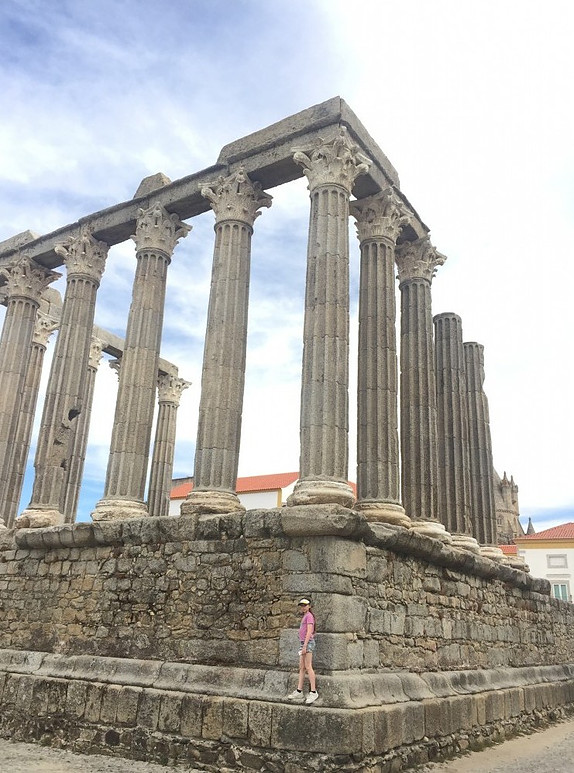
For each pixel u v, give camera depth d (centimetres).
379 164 1862
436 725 1335
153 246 2000
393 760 1174
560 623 2459
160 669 1336
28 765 1211
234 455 1647
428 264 2078
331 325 1527
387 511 1586
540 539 5647
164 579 1427
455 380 2227
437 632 1525
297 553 1258
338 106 1716
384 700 1203
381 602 1320
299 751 1089
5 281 2509
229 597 1320
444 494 2119
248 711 1161
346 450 1462
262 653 1241
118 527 1520
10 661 1575
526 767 1330
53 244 2323
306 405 1491
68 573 1602
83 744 1334
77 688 1389
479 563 1761
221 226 1827
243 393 1722
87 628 1511
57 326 2861
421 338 1991
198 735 1203
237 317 1747
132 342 1916
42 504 1939
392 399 1711
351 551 1248
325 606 1193
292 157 1750
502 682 1764
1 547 1770
